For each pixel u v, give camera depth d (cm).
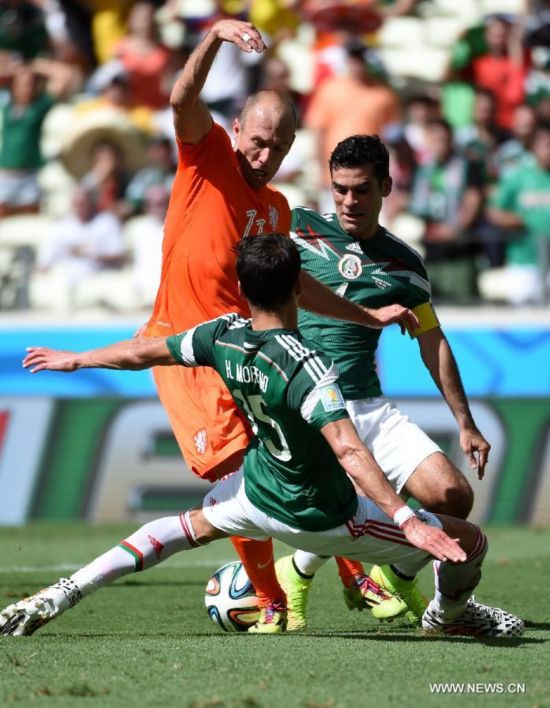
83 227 4291
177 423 1844
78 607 2131
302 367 1438
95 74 5003
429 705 1220
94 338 3931
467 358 3891
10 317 3947
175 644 1552
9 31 4894
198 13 5153
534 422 3841
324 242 1978
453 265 3966
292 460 1483
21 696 1265
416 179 4206
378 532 1525
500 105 4628
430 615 1709
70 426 3862
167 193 4244
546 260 3969
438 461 1841
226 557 3100
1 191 4662
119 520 3828
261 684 1308
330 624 1938
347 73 4544
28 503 3834
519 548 3167
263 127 1823
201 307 1862
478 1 5388
